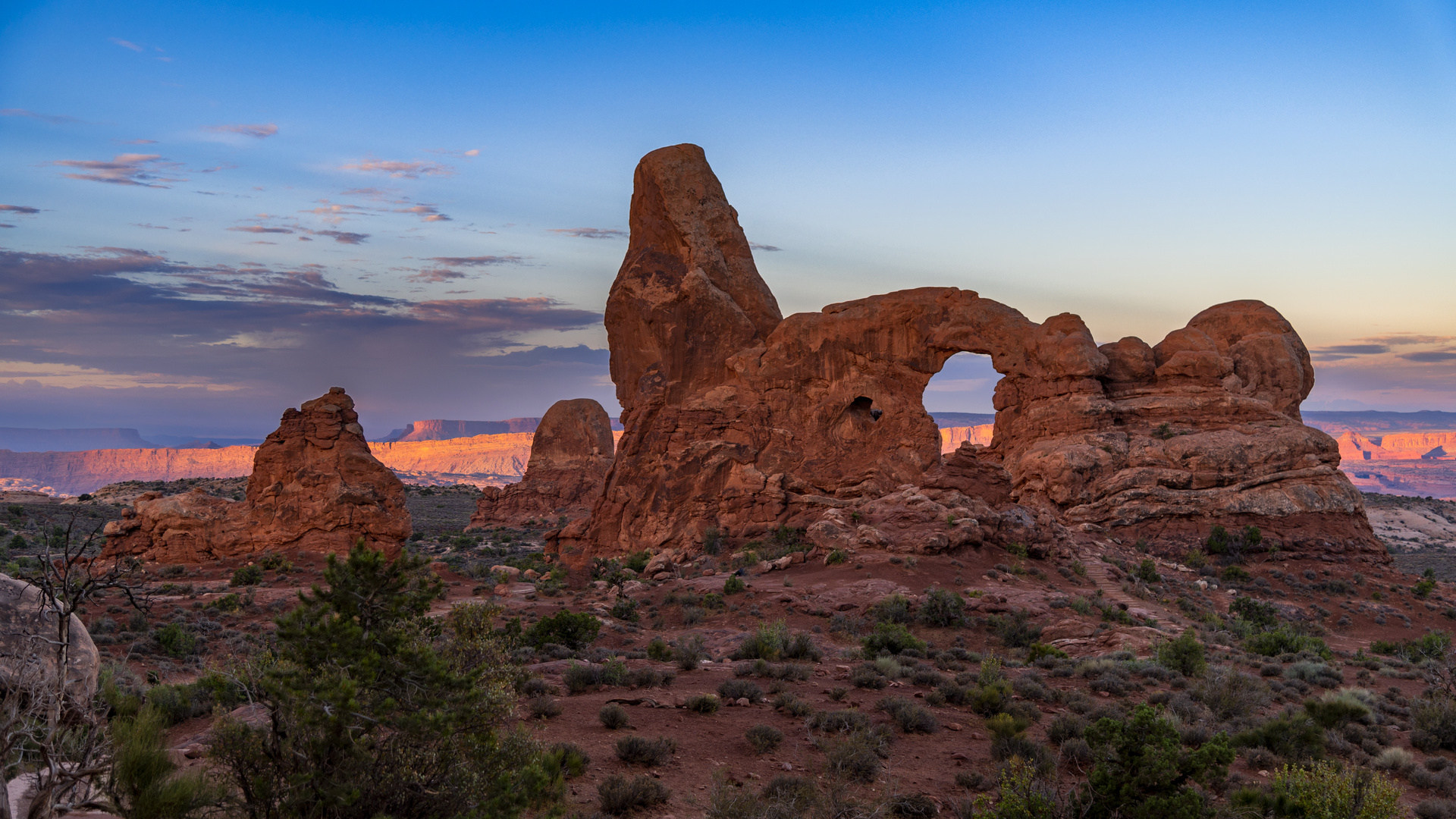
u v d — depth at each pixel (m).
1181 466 63.75
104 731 8.65
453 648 12.81
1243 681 23.23
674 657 25.83
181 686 19.61
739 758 15.66
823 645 32.31
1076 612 39.53
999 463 70.50
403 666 9.80
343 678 8.88
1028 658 30.56
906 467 64.44
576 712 17.88
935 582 44.28
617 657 27.19
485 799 9.71
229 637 31.72
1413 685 29.56
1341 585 54.78
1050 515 57.09
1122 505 62.59
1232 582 55.56
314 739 8.96
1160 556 59.97
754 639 28.55
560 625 29.52
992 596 40.88
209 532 52.72
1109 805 12.08
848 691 21.50
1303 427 65.62
